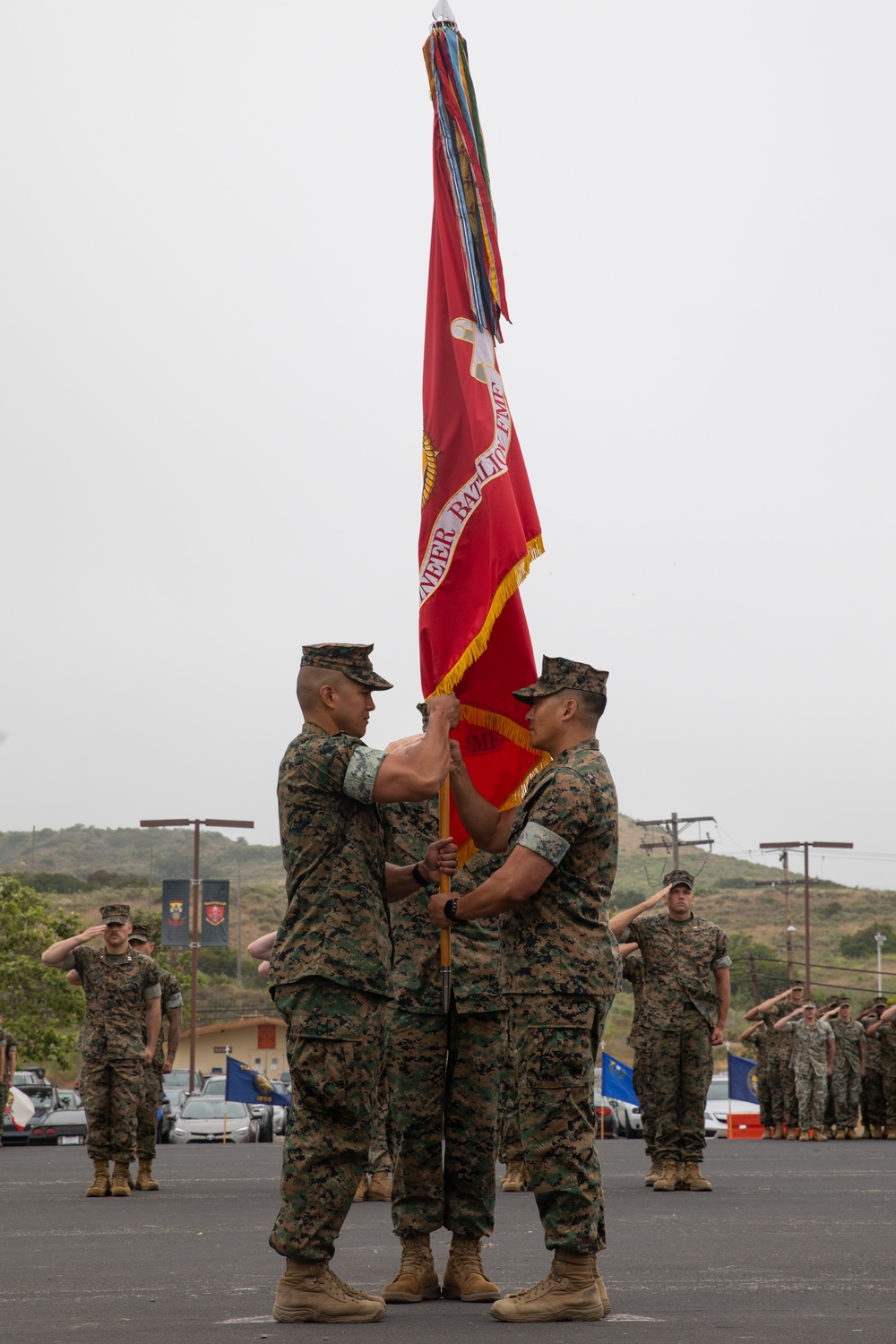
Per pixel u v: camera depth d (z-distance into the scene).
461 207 7.08
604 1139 27.81
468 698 6.64
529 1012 5.19
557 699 5.56
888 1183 11.91
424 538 6.82
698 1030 11.36
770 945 111.19
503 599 6.59
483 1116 5.73
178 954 86.62
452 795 5.95
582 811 5.25
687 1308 5.14
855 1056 21.89
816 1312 5.02
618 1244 7.35
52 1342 4.41
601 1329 4.64
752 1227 8.24
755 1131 24.59
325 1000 5.07
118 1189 11.56
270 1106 31.20
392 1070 5.76
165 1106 30.72
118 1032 11.76
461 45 7.33
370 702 5.54
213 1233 8.25
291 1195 4.94
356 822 5.27
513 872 5.19
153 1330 4.68
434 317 7.07
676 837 62.78
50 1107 33.62
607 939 5.36
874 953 105.69
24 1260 6.87
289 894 5.26
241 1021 62.81
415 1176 5.70
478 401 6.81
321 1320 4.87
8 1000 42.84
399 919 5.89
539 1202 5.05
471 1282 5.61
